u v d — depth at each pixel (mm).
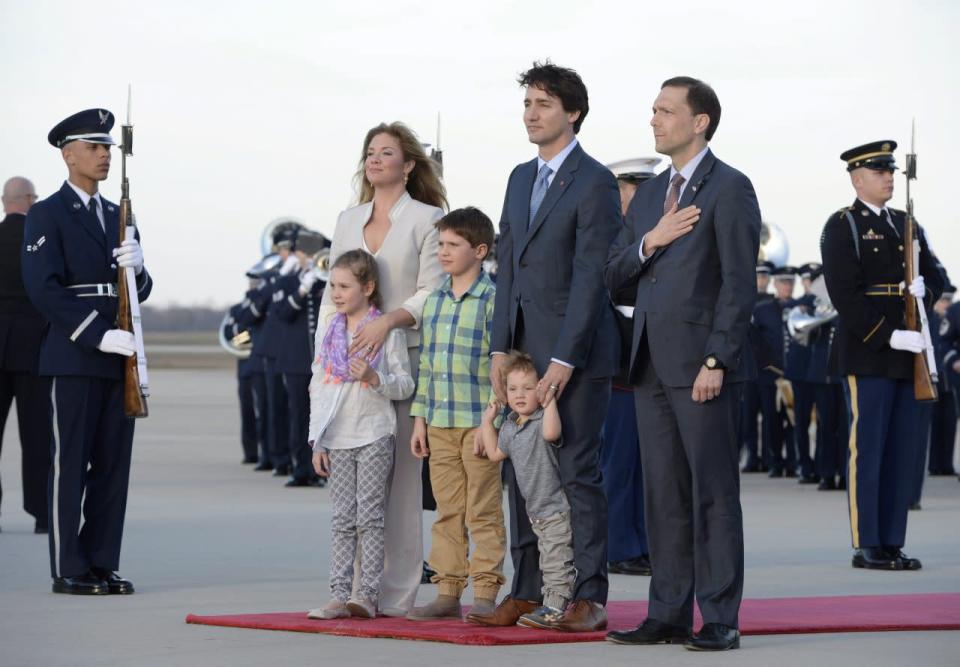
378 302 15133
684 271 13047
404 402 15023
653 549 13352
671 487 13289
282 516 24531
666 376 13047
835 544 21656
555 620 13500
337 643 13086
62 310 16484
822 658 12398
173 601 15812
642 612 14844
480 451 14070
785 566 19312
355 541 14773
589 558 13648
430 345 14602
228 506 26188
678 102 13172
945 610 15117
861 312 19578
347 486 14742
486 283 14750
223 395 79438
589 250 13648
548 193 13922
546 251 13859
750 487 33125
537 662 12148
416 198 15758
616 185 13953
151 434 48281
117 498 16828
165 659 12328
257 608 15312
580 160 13992
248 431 36938
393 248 15188
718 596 12914
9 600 15898
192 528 22734
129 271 16703
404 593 14922
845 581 17844
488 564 14203
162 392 83188
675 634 13141
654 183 13672
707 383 12758
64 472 16484
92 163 17031
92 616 14727
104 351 16562
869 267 19875
